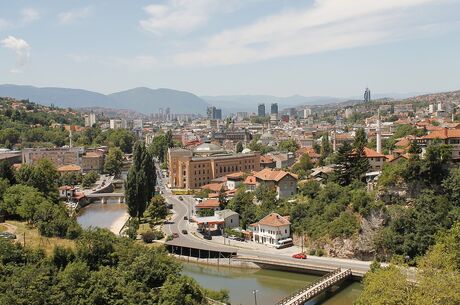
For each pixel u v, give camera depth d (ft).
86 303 290.15
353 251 473.67
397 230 461.37
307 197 598.34
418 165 488.85
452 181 470.80
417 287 277.85
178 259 515.09
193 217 634.84
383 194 498.28
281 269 465.88
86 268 323.16
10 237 386.32
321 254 492.13
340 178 573.33
